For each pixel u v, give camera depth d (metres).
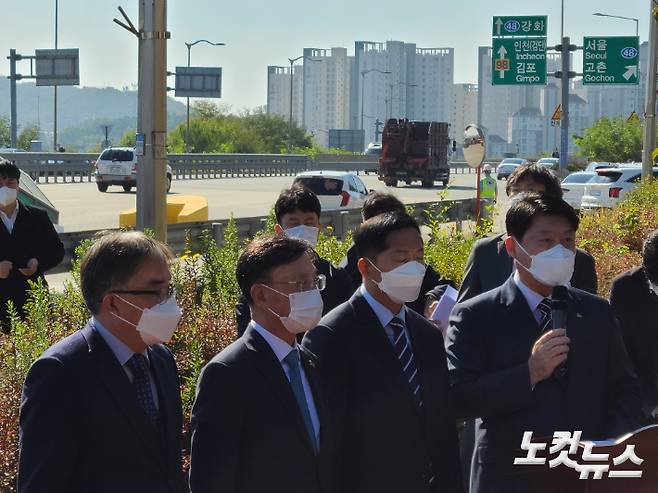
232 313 6.92
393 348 4.10
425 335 4.18
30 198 17.66
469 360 4.39
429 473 4.04
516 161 64.06
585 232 13.20
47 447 3.35
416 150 48.16
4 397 5.52
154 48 13.26
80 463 3.44
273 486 3.62
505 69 34.84
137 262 3.53
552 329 4.25
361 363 4.06
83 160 50.03
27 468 3.34
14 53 59.59
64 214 28.77
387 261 4.09
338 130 99.44
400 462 4.02
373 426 4.02
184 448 5.48
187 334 6.42
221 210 31.34
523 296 4.42
